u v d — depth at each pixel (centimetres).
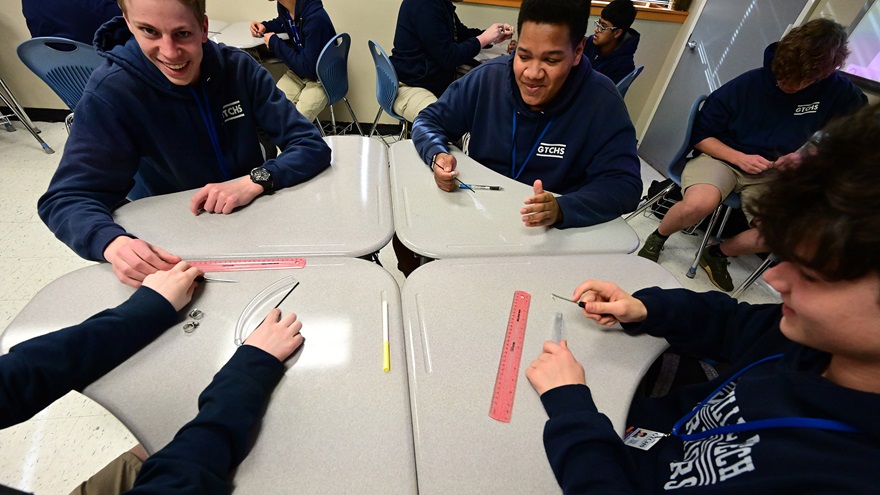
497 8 293
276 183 108
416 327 76
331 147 132
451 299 82
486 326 77
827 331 42
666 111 330
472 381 67
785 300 45
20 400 56
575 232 106
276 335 69
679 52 314
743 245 189
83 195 95
